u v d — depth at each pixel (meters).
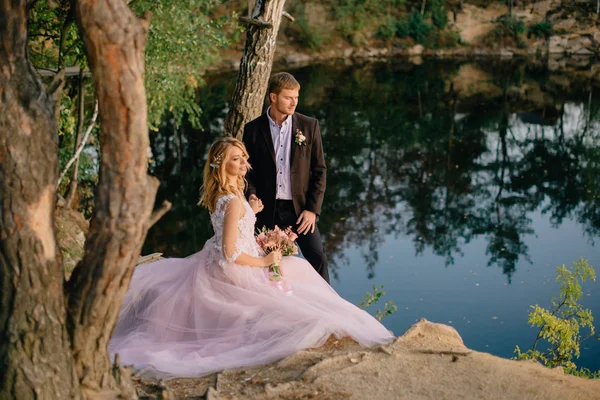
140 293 4.36
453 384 3.53
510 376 3.62
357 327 4.14
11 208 2.57
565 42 48.47
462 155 23.53
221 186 4.25
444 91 34.66
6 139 2.54
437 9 48.22
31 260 2.61
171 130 22.61
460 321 11.15
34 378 2.67
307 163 5.09
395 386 3.49
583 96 34.06
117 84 2.49
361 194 19.27
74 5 2.45
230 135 6.11
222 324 4.11
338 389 3.44
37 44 8.91
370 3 46.56
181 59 10.65
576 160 23.39
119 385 2.96
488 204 18.67
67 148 10.02
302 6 43.81
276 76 4.95
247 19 5.75
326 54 43.25
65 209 8.55
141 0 9.16
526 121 28.77
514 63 44.78
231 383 3.56
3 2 2.53
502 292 12.41
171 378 3.67
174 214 16.41
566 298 6.17
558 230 16.52
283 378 3.60
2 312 2.65
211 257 4.29
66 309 2.74
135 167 2.59
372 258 14.51
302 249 5.16
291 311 4.08
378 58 44.62
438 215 17.66
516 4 51.38
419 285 12.84
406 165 22.12
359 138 24.94
